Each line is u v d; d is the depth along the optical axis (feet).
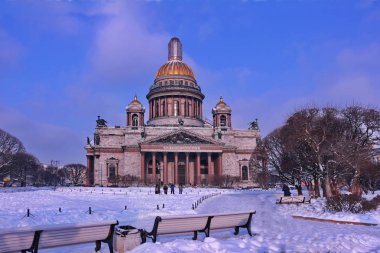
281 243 52.54
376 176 183.21
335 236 58.75
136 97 458.09
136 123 442.09
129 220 87.56
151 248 45.60
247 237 58.59
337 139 161.99
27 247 42.80
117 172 421.18
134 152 416.26
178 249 46.65
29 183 646.33
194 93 493.36
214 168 431.43
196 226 56.18
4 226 77.66
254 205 132.46
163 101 488.44
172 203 144.15
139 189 297.53
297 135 170.19
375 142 187.11
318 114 178.70
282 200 133.28
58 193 232.73
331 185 165.07
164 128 435.53
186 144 408.46
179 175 424.87
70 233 45.47
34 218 89.45
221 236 60.23
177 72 499.92
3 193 234.38
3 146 414.82
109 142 429.38
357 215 87.66
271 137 266.16
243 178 433.48
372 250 48.08
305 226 75.15
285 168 207.21
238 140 449.06
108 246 52.70
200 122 488.85
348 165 157.89
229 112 464.24
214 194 218.18
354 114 179.83
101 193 231.71
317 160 158.71
